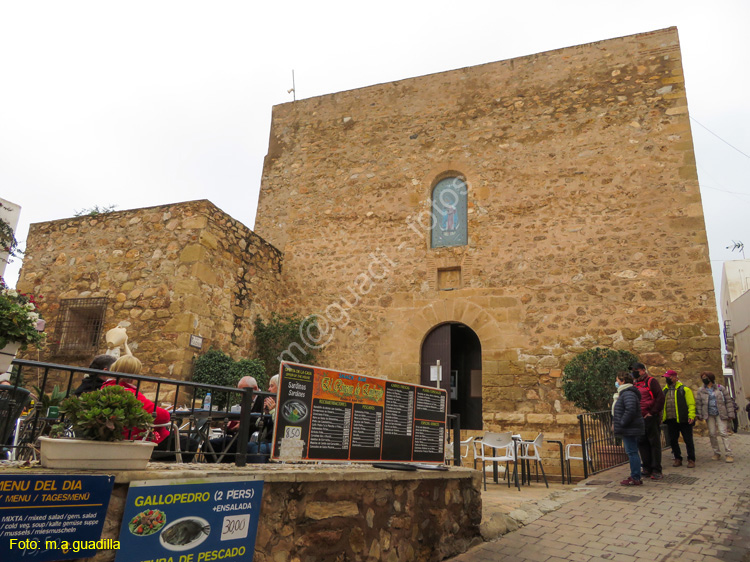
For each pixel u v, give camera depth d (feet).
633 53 37.22
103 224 34.81
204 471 9.89
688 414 24.49
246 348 36.35
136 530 8.78
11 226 16.87
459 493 16.42
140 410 9.33
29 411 15.38
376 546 13.24
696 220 32.78
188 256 31.81
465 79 41.65
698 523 16.16
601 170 35.86
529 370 33.96
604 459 26.76
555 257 35.40
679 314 31.71
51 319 33.73
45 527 7.73
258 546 10.68
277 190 45.47
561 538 15.71
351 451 14.16
